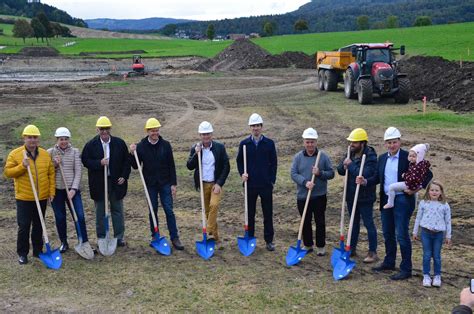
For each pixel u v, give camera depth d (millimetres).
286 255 7574
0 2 190375
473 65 23562
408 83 21078
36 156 7215
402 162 6566
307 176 7453
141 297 6270
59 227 7699
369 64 22359
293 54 47344
